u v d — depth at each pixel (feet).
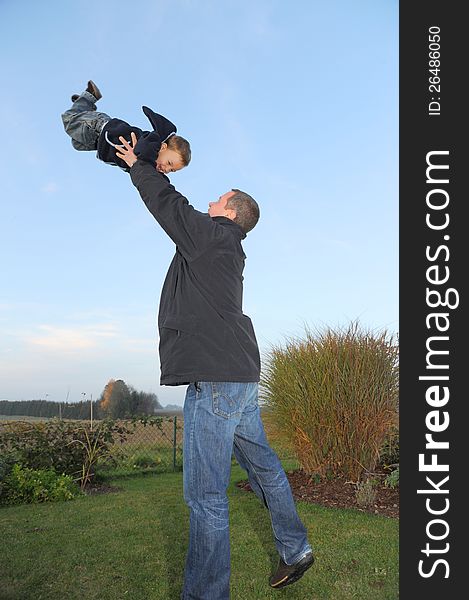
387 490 18.34
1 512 17.80
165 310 7.73
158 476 26.99
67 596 9.66
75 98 9.61
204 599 7.13
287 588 9.89
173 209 7.54
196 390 7.43
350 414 19.53
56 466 23.57
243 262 8.24
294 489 19.36
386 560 11.50
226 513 7.39
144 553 12.28
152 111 8.91
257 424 8.54
